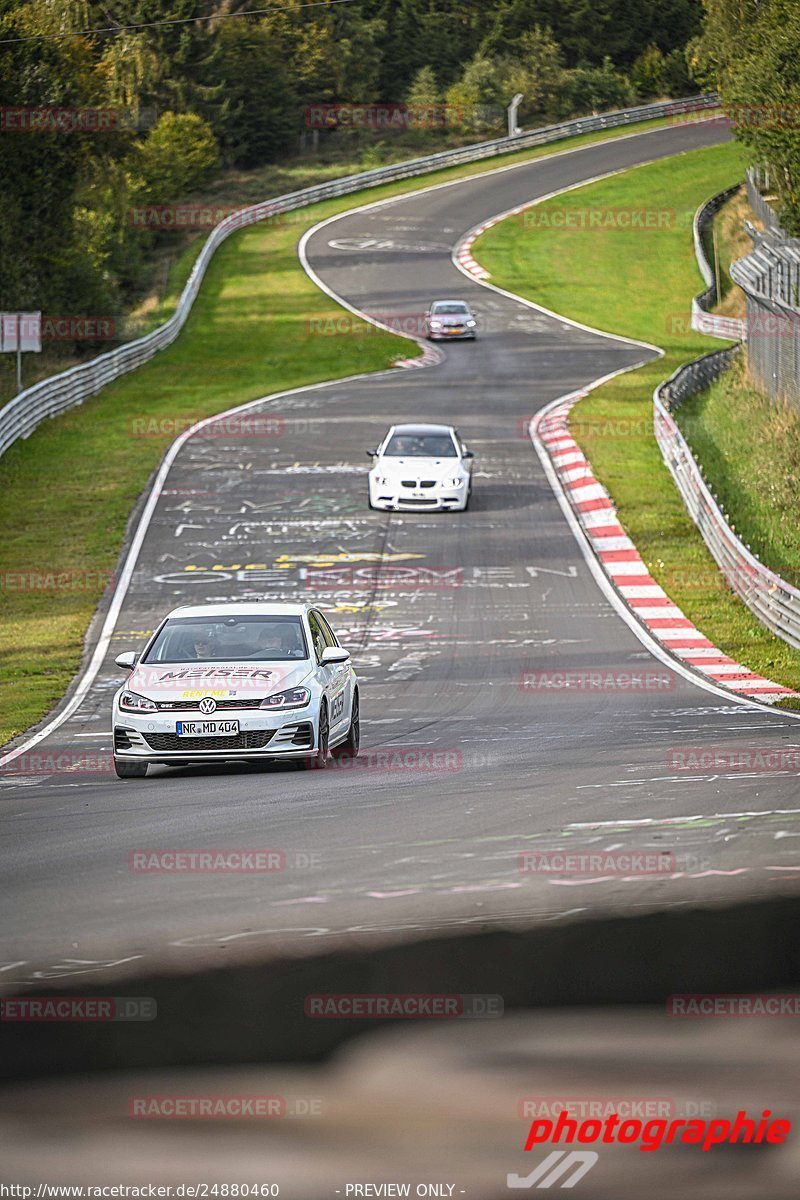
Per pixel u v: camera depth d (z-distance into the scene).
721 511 90.12
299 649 42.12
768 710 48.84
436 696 55.22
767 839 26.27
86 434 121.44
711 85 183.88
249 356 163.25
